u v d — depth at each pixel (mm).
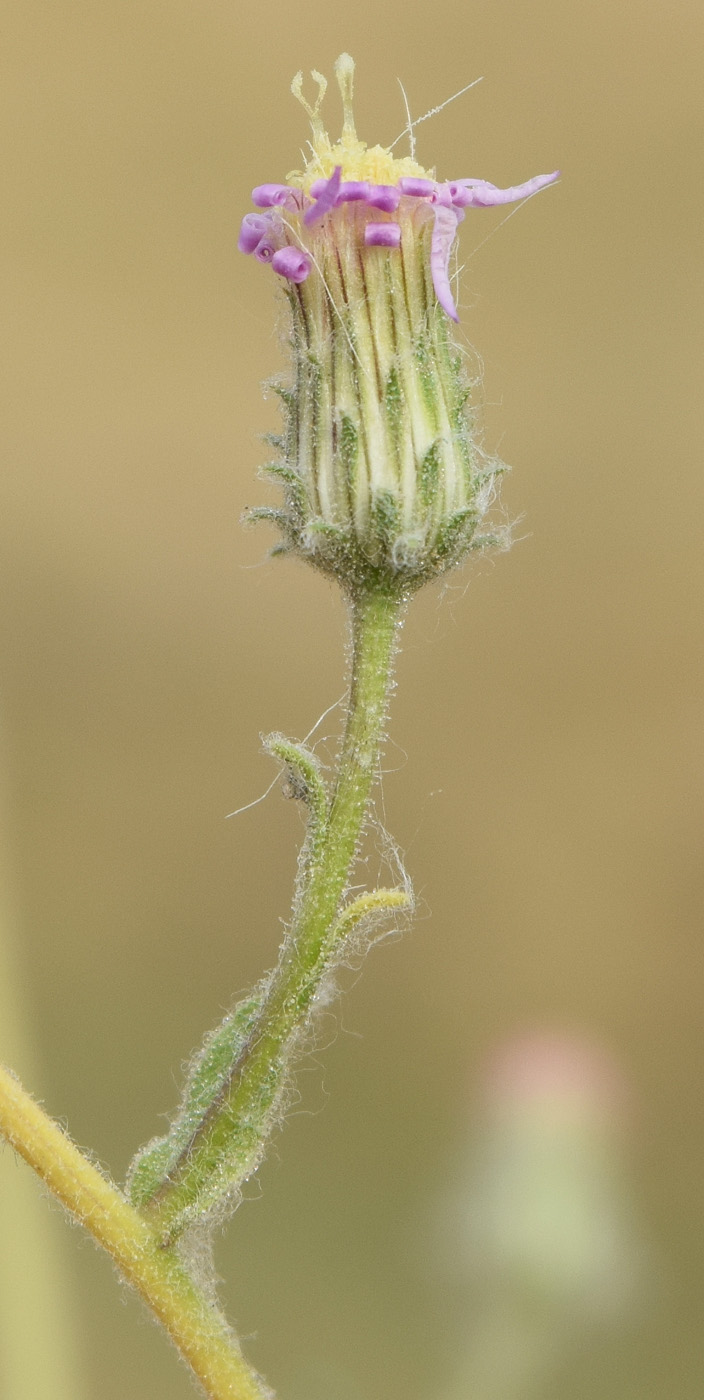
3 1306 120
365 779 107
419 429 108
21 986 133
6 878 165
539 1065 129
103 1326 134
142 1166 106
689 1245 135
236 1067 106
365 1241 138
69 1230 121
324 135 110
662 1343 127
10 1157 121
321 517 108
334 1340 133
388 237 108
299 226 109
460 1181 125
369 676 108
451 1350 123
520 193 109
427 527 108
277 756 106
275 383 110
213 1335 105
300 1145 145
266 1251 138
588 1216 123
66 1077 154
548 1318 122
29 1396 119
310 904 106
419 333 109
